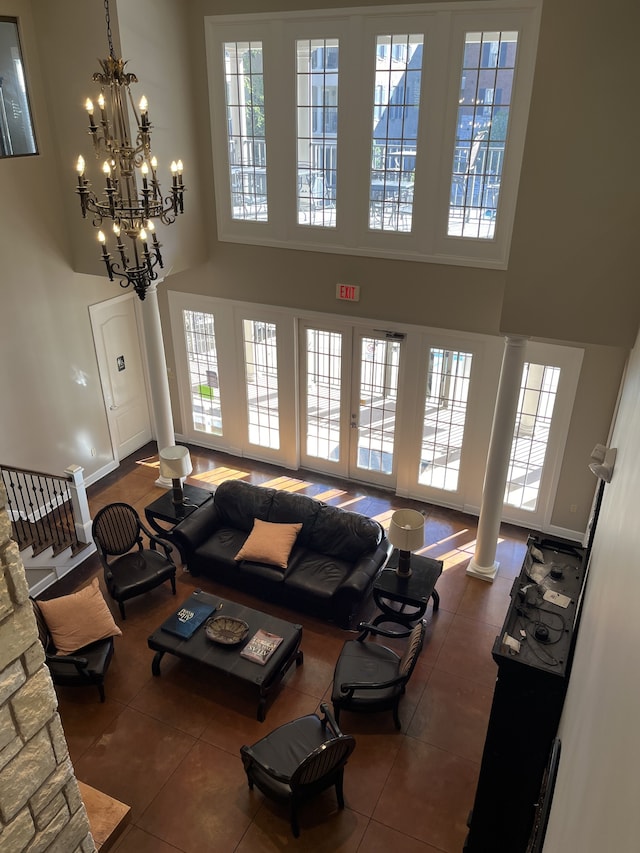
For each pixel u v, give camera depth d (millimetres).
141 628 6621
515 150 6438
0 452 7488
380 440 8703
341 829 4863
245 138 7641
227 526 7504
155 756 5383
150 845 4766
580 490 7590
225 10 7086
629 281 4934
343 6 6578
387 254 7418
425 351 7785
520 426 7723
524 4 5910
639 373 3818
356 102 6918
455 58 6352
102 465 9180
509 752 4250
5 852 1702
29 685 1650
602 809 1533
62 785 1834
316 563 6910
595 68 4504
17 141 6969
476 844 4656
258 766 4719
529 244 5121
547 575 4781
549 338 5363
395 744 5484
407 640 6520
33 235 7352
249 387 9188
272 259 8117
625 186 4703
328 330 8289
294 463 9352
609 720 1771
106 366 8914
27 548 6828
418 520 6387
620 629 1949
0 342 7242
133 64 6664
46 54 6793
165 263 7715
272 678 5660
